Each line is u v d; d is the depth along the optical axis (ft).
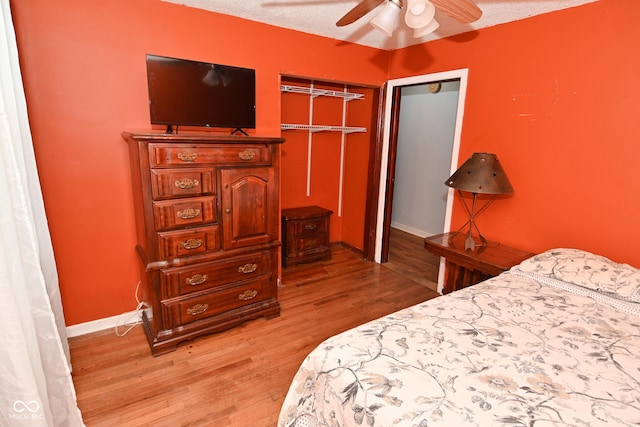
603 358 4.09
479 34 8.51
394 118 11.41
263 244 8.02
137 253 7.64
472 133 8.98
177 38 7.57
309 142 12.64
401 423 3.07
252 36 8.53
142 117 7.48
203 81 7.32
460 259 7.94
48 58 6.41
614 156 6.57
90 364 6.72
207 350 7.26
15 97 4.93
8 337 3.56
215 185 7.05
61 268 7.22
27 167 5.35
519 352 4.16
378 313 9.02
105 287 7.78
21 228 4.22
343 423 3.50
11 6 5.95
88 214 7.30
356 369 3.77
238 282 7.83
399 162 17.30
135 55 7.20
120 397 5.91
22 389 3.67
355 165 13.09
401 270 11.98
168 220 6.64
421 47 10.03
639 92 6.15
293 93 11.89
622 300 5.45
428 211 16.06
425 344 4.25
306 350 7.35
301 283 10.77
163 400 5.88
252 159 7.43
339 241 14.37
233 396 6.01
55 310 6.06
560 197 7.45
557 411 3.21
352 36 9.63
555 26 7.14
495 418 3.11
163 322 7.01
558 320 4.97
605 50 6.49
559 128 7.30
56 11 6.33
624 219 6.56
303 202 13.08
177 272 6.93
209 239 7.20
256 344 7.52
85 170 7.11
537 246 7.96
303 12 7.89
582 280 5.90
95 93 6.93
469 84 8.88
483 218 9.02
